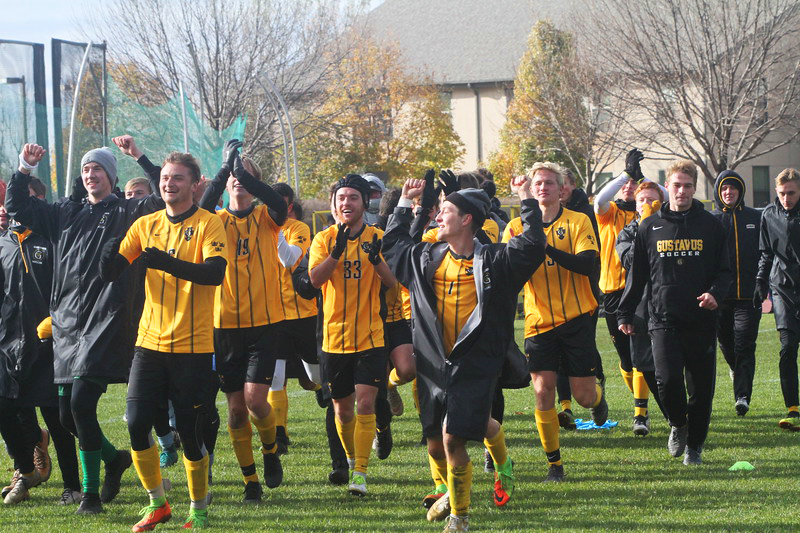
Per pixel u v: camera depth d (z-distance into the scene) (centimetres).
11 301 1062
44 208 1023
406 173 7019
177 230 943
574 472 1164
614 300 1434
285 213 1091
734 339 1539
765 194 7212
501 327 889
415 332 912
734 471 1138
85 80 2634
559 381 1461
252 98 6103
